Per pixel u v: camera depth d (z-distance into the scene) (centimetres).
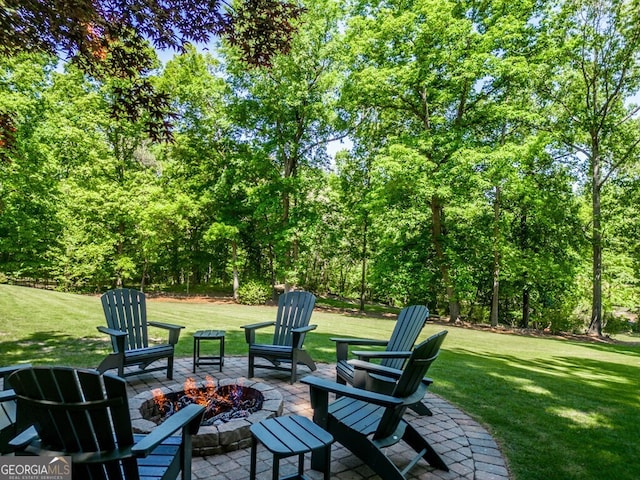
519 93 1301
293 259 1694
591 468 266
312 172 1667
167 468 183
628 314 2222
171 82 1622
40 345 558
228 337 700
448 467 260
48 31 284
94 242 1614
